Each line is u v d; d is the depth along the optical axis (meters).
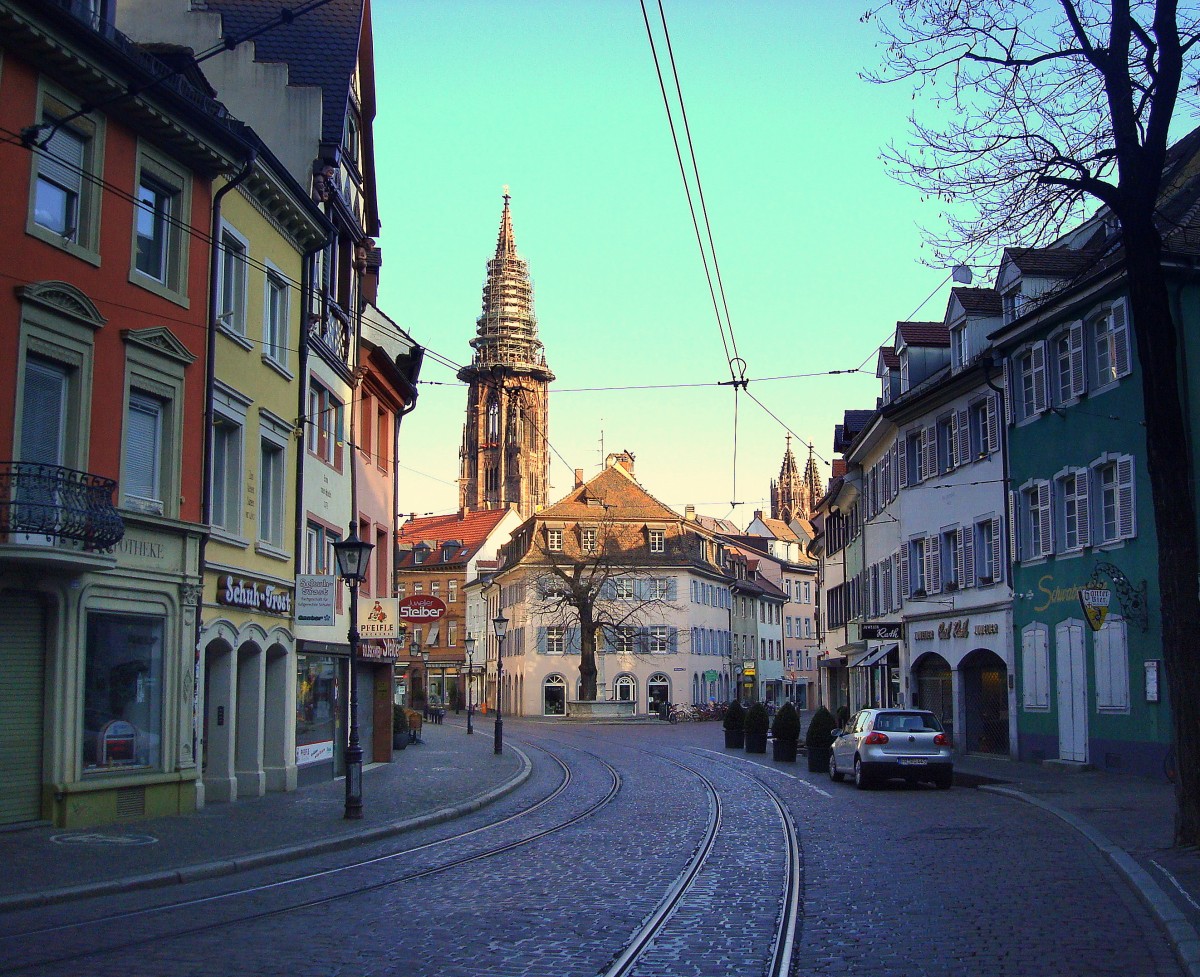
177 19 27.14
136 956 9.37
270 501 25.12
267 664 25.64
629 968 9.00
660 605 85.44
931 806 22.23
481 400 150.00
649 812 22.14
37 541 16.03
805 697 119.44
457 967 9.00
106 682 18.47
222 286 22.45
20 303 16.45
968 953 9.38
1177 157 28.64
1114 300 27.09
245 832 17.52
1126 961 9.03
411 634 108.00
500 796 25.98
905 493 40.72
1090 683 28.31
